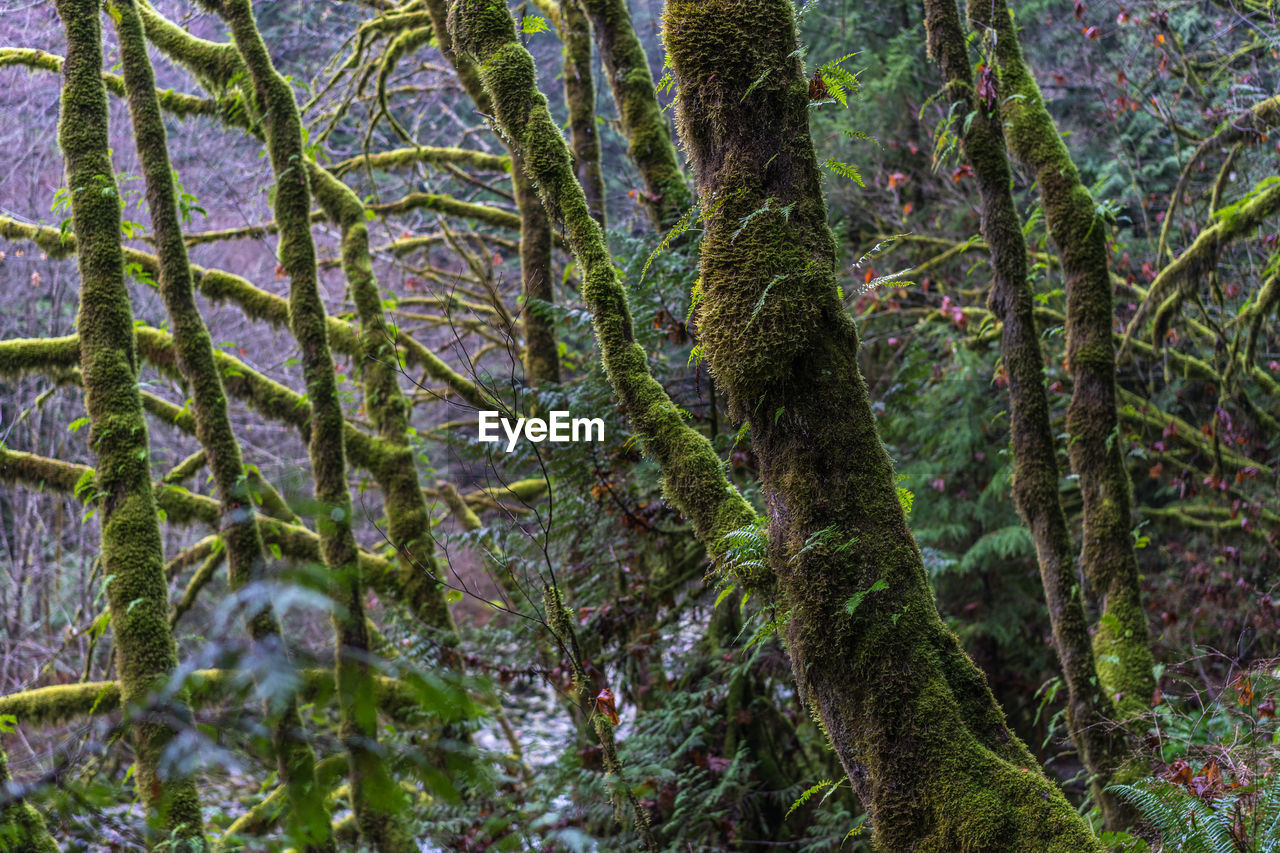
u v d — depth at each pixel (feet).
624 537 15.07
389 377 16.38
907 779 5.78
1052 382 18.43
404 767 2.72
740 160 6.35
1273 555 19.34
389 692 11.99
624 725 15.80
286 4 33.22
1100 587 11.10
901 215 27.35
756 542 6.46
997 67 11.41
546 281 16.67
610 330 7.46
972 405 23.31
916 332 24.17
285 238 14.44
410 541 15.39
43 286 29.68
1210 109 18.92
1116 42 28.99
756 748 15.43
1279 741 9.62
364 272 16.67
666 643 15.44
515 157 16.39
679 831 13.42
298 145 14.70
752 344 6.22
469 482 22.54
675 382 14.87
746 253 6.31
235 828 12.81
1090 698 10.16
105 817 2.76
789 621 6.28
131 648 10.78
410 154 21.50
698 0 6.47
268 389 16.75
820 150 28.17
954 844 5.53
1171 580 21.99
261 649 2.03
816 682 6.21
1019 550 23.08
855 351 6.46
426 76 32.50
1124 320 21.53
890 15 31.63
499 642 15.15
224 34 34.22
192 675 2.44
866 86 28.35
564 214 7.57
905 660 5.95
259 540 12.87
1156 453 19.48
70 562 28.58
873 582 6.04
